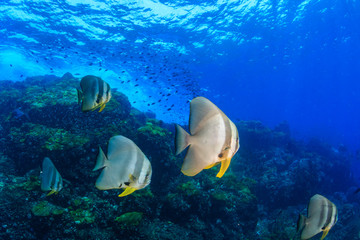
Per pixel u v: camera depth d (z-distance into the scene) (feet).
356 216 37.37
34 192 17.85
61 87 34.99
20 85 49.98
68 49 81.97
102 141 24.00
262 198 37.86
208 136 3.68
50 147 21.18
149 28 70.08
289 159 51.21
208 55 92.27
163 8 62.95
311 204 8.71
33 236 15.83
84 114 27.91
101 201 18.49
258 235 25.79
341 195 49.37
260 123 64.85
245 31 79.36
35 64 100.17
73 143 21.95
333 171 56.59
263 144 56.34
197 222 21.22
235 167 43.27
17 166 22.30
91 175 20.68
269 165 46.93
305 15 74.84
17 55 91.76
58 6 59.82
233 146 3.94
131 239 16.28
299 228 8.59
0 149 24.45
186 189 22.11
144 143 26.16
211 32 77.15
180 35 75.56
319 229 8.74
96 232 16.14
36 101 29.40
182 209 20.68
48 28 69.92
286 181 37.81
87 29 69.62
